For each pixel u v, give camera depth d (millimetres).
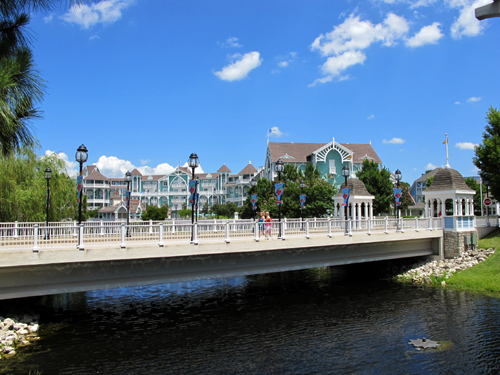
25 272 15195
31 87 9383
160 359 15000
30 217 31484
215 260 19797
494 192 38062
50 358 14766
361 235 25141
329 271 36594
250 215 57250
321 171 67438
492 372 13961
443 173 33750
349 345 16703
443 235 32250
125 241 16828
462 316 20438
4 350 15273
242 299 25297
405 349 16172
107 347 16141
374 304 23469
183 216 89375
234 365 14562
